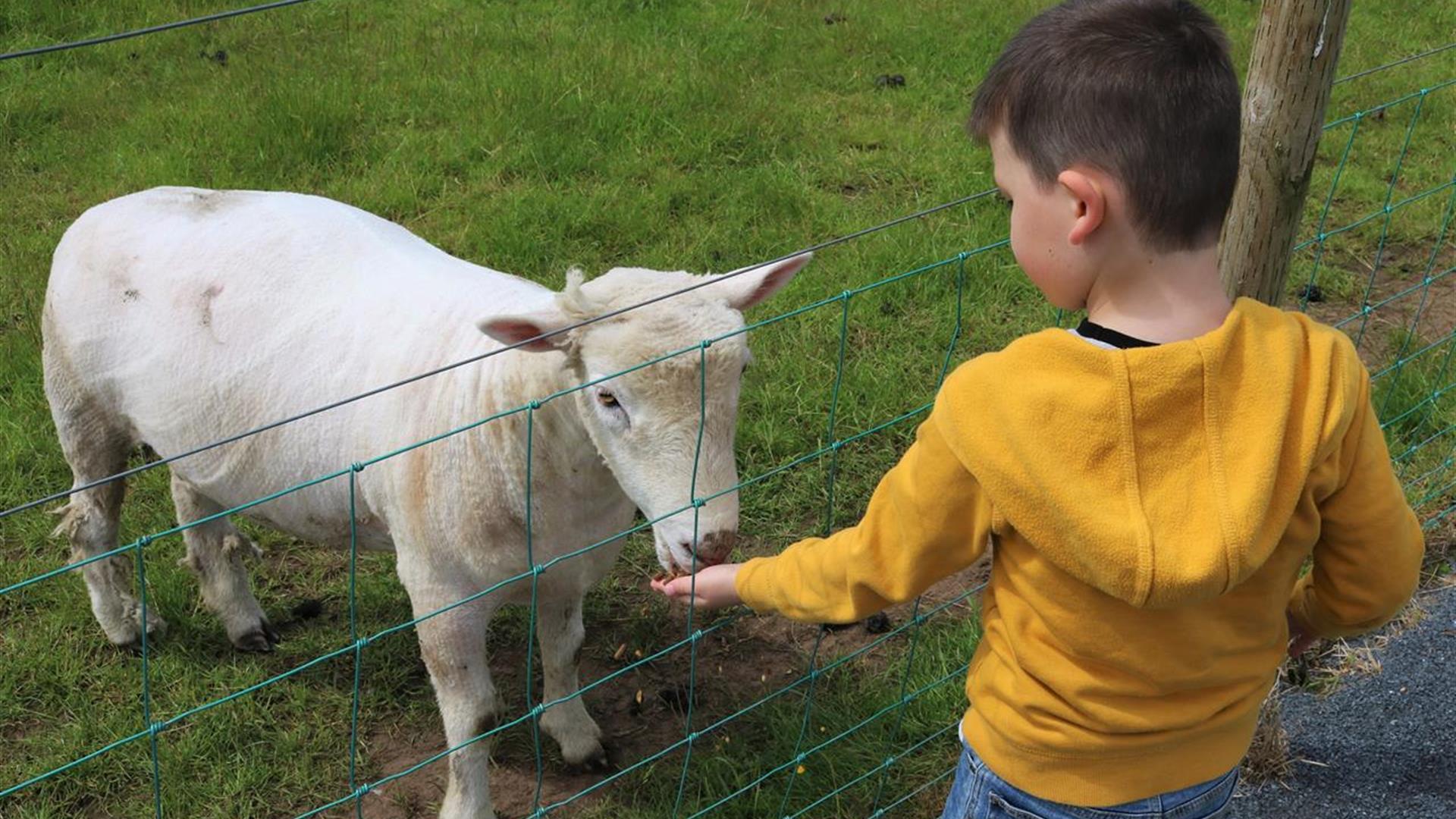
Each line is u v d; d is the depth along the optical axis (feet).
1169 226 5.15
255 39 25.85
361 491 10.45
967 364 5.32
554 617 10.84
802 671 12.51
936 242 19.24
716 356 8.49
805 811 10.27
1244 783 10.72
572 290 8.83
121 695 12.21
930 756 11.27
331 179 20.61
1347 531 5.58
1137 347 5.16
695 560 8.45
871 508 5.83
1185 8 5.31
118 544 13.56
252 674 12.47
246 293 10.77
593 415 8.84
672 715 12.09
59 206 20.02
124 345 11.21
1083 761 5.71
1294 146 9.61
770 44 26.18
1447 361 15.92
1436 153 23.12
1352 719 11.34
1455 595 12.78
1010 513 5.08
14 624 12.92
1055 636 5.51
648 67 24.11
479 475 9.50
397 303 10.46
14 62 24.21
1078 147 5.12
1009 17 27.99
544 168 20.76
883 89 24.80
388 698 12.19
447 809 10.59
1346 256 20.07
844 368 16.38
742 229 19.45
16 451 14.73
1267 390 4.98
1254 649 5.65
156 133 21.93
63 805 10.99
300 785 11.28
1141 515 4.91
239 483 11.19
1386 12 29.32
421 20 26.73
